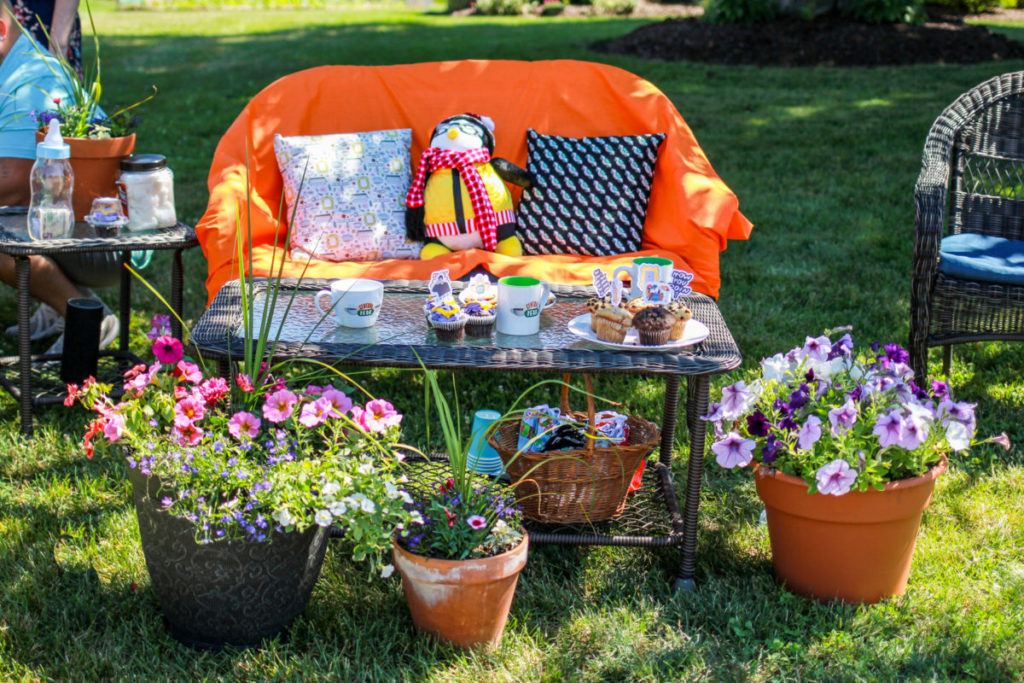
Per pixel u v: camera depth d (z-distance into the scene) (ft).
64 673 7.36
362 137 12.59
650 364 8.00
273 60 38.93
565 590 8.48
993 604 8.26
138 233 11.20
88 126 11.48
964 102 12.04
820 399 8.22
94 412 11.64
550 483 8.70
